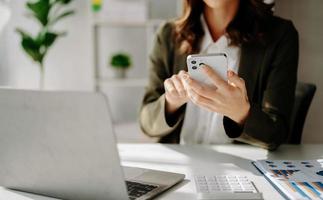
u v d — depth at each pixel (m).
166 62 1.58
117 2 3.00
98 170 0.75
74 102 0.71
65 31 3.34
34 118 0.75
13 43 3.34
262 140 1.17
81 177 0.77
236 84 1.00
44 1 2.87
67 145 0.75
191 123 1.54
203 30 1.52
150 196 0.80
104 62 3.34
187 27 1.51
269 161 1.07
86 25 3.34
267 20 1.46
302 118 1.52
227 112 1.05
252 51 1.44
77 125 0.72
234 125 1.11
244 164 1.09
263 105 1.36
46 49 2.98
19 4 3.30
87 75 3.40
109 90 3.37
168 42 1.57
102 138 0.72
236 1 1.45
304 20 2.23
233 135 1.11
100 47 3.33
